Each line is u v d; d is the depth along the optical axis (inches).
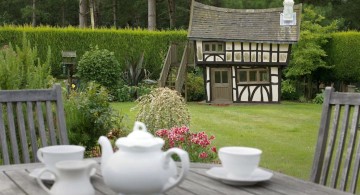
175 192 77.8
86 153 209.3
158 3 1165.1
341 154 100.7
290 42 612.1
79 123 205.0
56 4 1210.6
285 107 578.2
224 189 79.6
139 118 247.4
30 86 187.6
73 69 661.9
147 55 713.6
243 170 80.7
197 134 206.4
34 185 80.7
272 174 85.5
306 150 293.3
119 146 66.4
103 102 213.2
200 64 621.0
